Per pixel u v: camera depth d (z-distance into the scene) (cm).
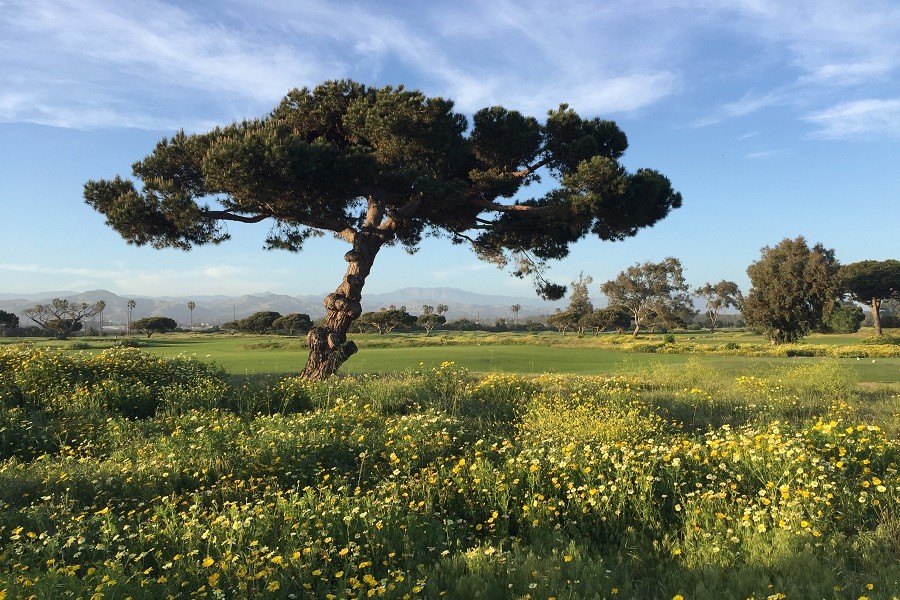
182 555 412
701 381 1639
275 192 1405
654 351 4706
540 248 1939
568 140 1717
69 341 6906
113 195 1580
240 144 1341
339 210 1617
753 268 5197
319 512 480
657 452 600
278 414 968
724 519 476
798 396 1273
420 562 414
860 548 416
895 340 5672
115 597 344
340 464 689
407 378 1348
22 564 398
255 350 4716
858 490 505
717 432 821
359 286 1614
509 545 470
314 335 1574
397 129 1447
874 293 8012
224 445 734
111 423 927
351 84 1591
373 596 350
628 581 383
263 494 558
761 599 335
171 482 630
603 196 1496
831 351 4128
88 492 611
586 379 1511
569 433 817
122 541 448
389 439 756
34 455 815
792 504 459
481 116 1620
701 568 397
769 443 579
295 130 1508
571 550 424
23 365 1221
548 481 557
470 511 528
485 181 1677
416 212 1722
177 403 1107
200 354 3934
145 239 1602
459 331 12188
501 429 959
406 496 543
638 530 487
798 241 5062
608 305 9825
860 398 1280
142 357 1463
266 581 369
